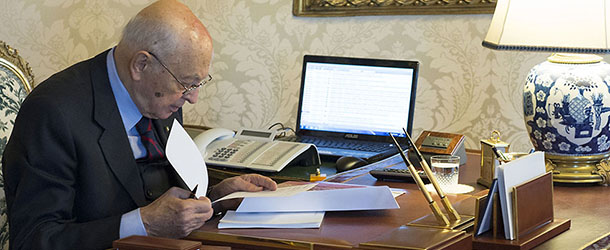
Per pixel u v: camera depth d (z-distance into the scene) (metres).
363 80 2.32
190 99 1.62
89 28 2.91
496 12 1.81
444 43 2.41
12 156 1.49
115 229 1.41
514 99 2.34
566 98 1.75
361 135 2.31
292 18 2.62
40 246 1.40
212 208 1.47
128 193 1.58
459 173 1.93
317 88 2.39
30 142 1.48
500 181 1.34
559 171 1.82
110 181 1.56
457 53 2.40
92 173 1.53
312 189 1.57
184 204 1.39
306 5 2.59
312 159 2.04
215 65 2.78
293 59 2.64
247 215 1.43
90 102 1.56
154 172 1.75
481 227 1.36
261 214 1.43
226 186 1.62
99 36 2.90
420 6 2.40
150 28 1.55
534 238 1.35
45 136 1.48
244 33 2.71
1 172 1.78
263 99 2.71
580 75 1.76
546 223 1.44
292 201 1.45
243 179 1.65
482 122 2.41
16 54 1.91
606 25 1.68
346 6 2.52
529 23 1.73
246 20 2.70
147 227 1.40
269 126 2.71
